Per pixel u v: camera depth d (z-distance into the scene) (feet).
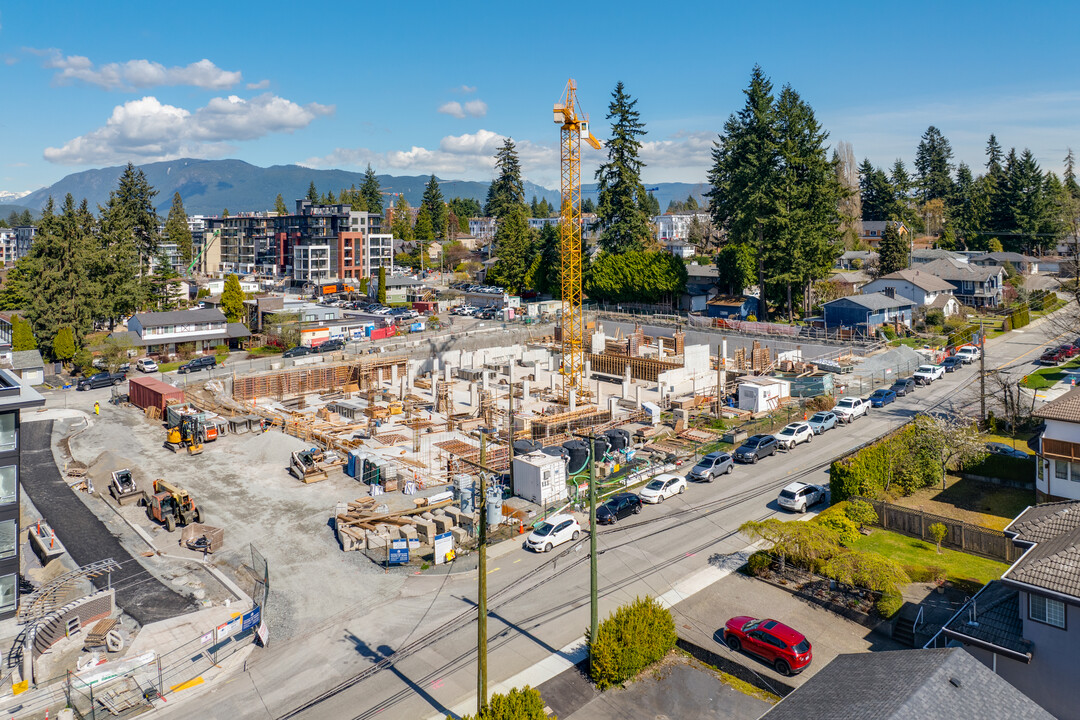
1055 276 448.65
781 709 67.26
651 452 182.29
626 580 116.57
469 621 106.73
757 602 108.58
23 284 346.13
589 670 92.79
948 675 64.54
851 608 104.83
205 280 624.18
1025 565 82.58
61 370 313.94
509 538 135.74
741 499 149.69
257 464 185.78
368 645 101.91
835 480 140.77
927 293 359.46
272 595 117.60
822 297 399.44
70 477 179.83
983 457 153.07
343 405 235.81
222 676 95.91
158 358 324.39
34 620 105.60
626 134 446.60
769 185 347.56
